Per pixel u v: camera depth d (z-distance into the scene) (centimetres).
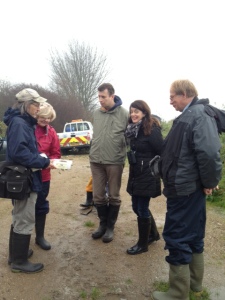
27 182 303
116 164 405
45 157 317
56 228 462
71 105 2847
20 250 326
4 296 289
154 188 354
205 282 320
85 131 1551
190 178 262
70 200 621
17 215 321
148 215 375
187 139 259
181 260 269
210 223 484
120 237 431
